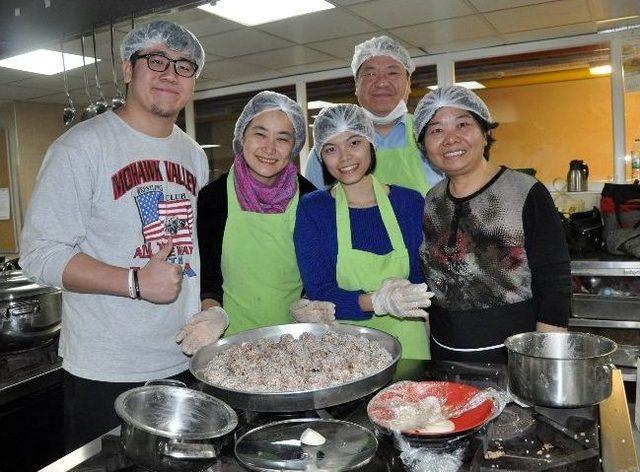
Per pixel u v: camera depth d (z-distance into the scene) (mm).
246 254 1779
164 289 1294
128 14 1667
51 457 1991
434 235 1665
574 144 4680
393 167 2248
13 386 1832
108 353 1487
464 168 1573
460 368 1278
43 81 4895
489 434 944
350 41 4039
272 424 1010
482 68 4535
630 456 866
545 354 1198
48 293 1993
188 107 5742
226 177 1824
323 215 1732
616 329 3385
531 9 3475
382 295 1514
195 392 1042
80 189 1448
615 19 3740
